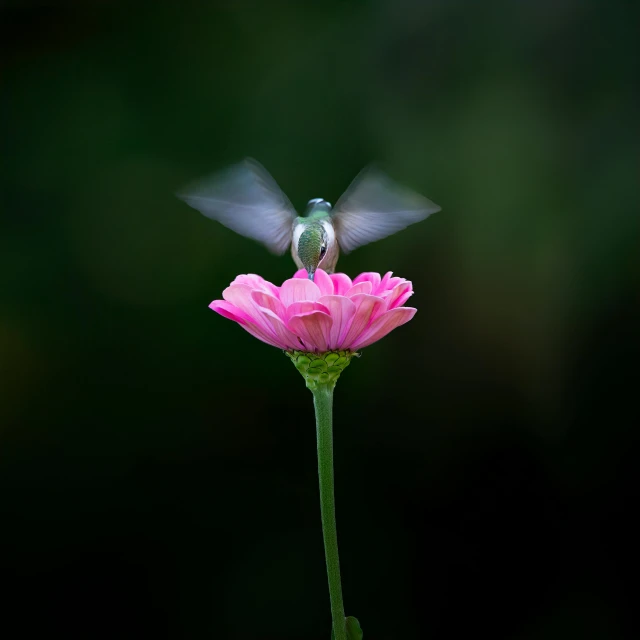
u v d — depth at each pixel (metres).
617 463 2.20
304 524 2.28
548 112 2.35
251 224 1.38
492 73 2.40
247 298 1.30
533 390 2.28
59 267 2.44
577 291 2.26
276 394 2.37
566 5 2.36
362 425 2.34
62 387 2.36
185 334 2.41
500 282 2.30
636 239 2.23
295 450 2.34
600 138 2.30
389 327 1.30
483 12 2.42
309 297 1.29
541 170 2.31
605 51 2.33
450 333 2.34
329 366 1.30
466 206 2.35
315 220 1.38
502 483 2.27
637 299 2.22
